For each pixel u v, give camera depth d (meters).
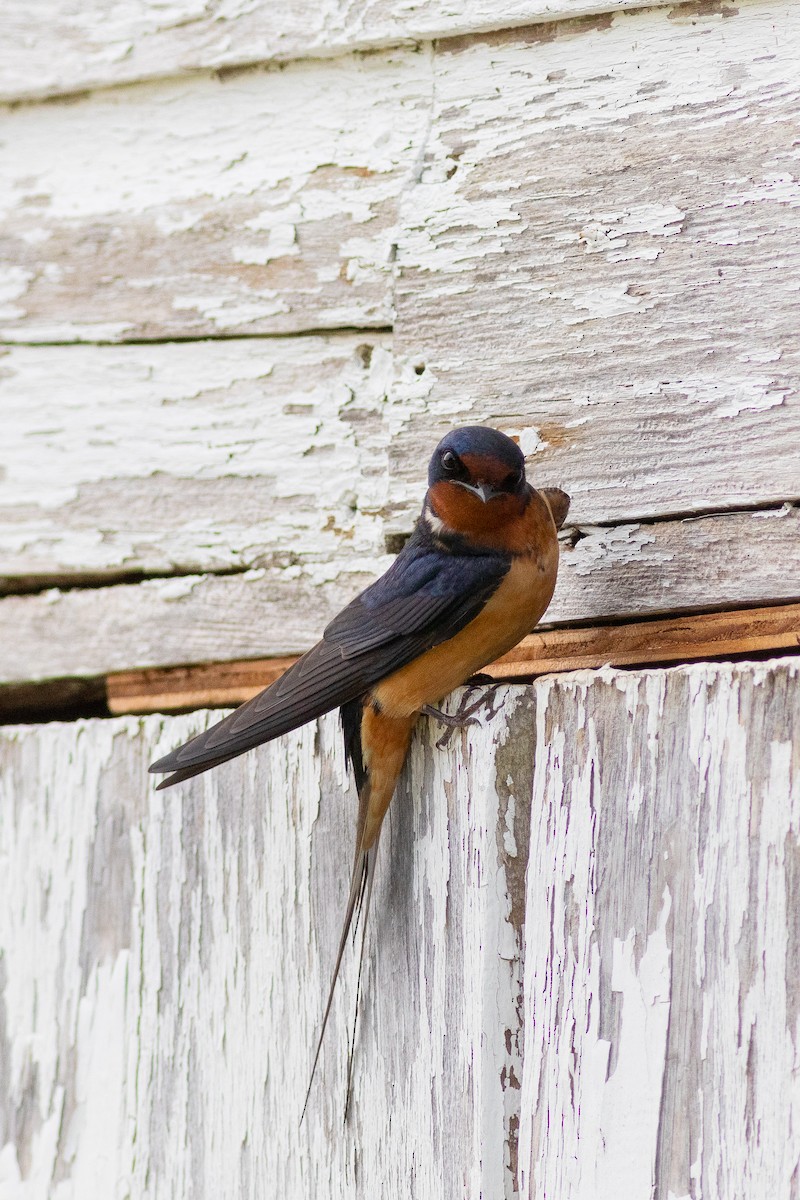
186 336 5.04
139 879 5.00
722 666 4.90
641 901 4.90
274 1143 4.96
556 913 4.91
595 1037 4.90
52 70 5.07
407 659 4.95
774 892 4.88
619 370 4.96
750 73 4.95
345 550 5.01
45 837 5.02
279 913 4.97
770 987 4.88
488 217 4.98
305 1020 4.96
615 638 4.97
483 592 4.95
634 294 4.96
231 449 5.03
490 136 4.99
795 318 4.95
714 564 4.95
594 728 4.91
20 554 5.06
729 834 4.89
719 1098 4.88
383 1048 4.94
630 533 4.96
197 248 5.04
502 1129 4.92
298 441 5.02
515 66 4.99
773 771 4.89
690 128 4.96
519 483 4.95
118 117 5.06
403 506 4.99
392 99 5.01
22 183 5.08
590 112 4.97
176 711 5.05
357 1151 4.95
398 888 4.95
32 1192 5.00
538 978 4.91
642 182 4.96
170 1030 4.99
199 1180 4.97
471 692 4.95
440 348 4.99
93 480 5.05
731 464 4.95
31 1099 5.01
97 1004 5.00
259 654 5.02
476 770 4.93
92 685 5.07
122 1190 4.99
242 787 4.99
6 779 5.03
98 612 5.05
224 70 5.04
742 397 4.95
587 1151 4.90
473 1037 4.92
